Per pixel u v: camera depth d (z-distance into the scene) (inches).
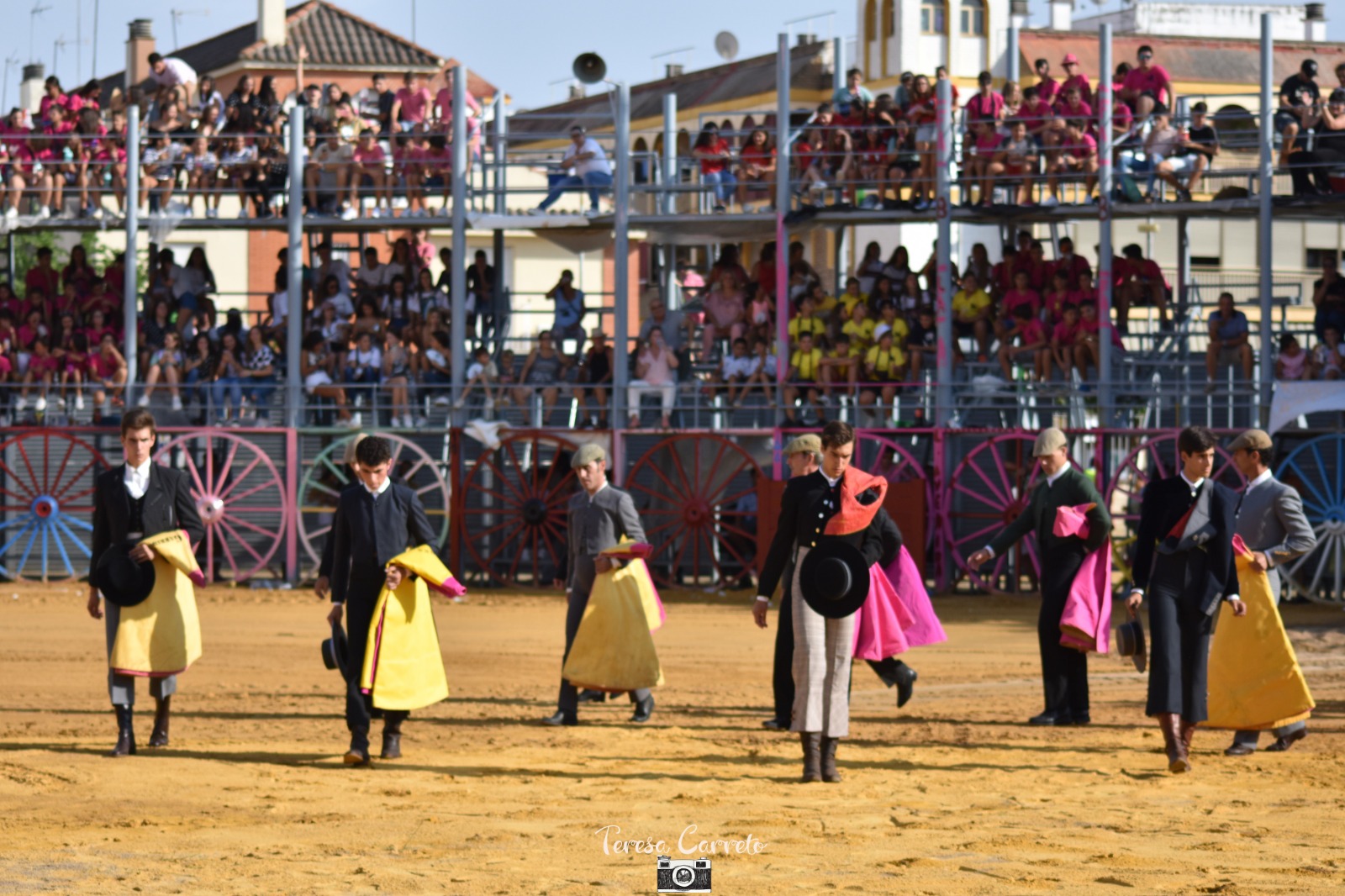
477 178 2142.0
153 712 658.8
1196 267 2070.6
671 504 1262.3
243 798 462.0
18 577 1295.5
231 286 2250.2
